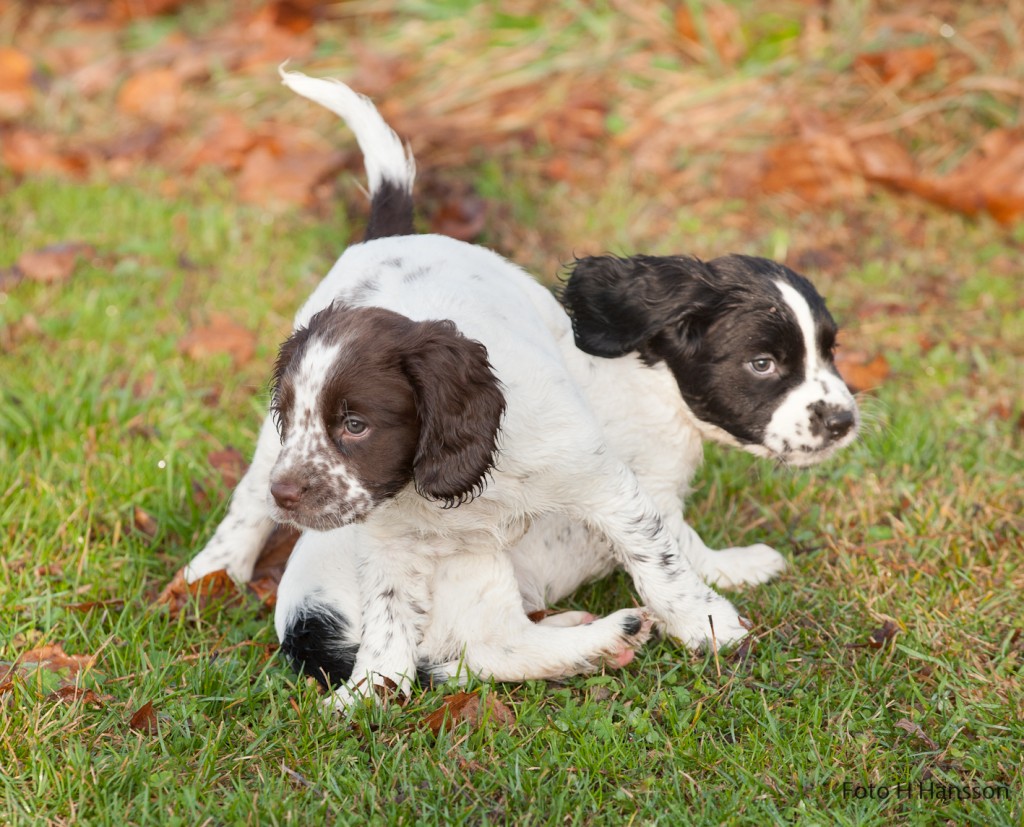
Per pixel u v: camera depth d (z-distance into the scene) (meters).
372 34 15.00
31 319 9.81
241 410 8.92
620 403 6.82
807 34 13.77
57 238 11.35
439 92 13.91
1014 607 6.74
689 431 6.95
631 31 14.30
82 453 8.19
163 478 7.95
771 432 6.67
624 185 12.32
